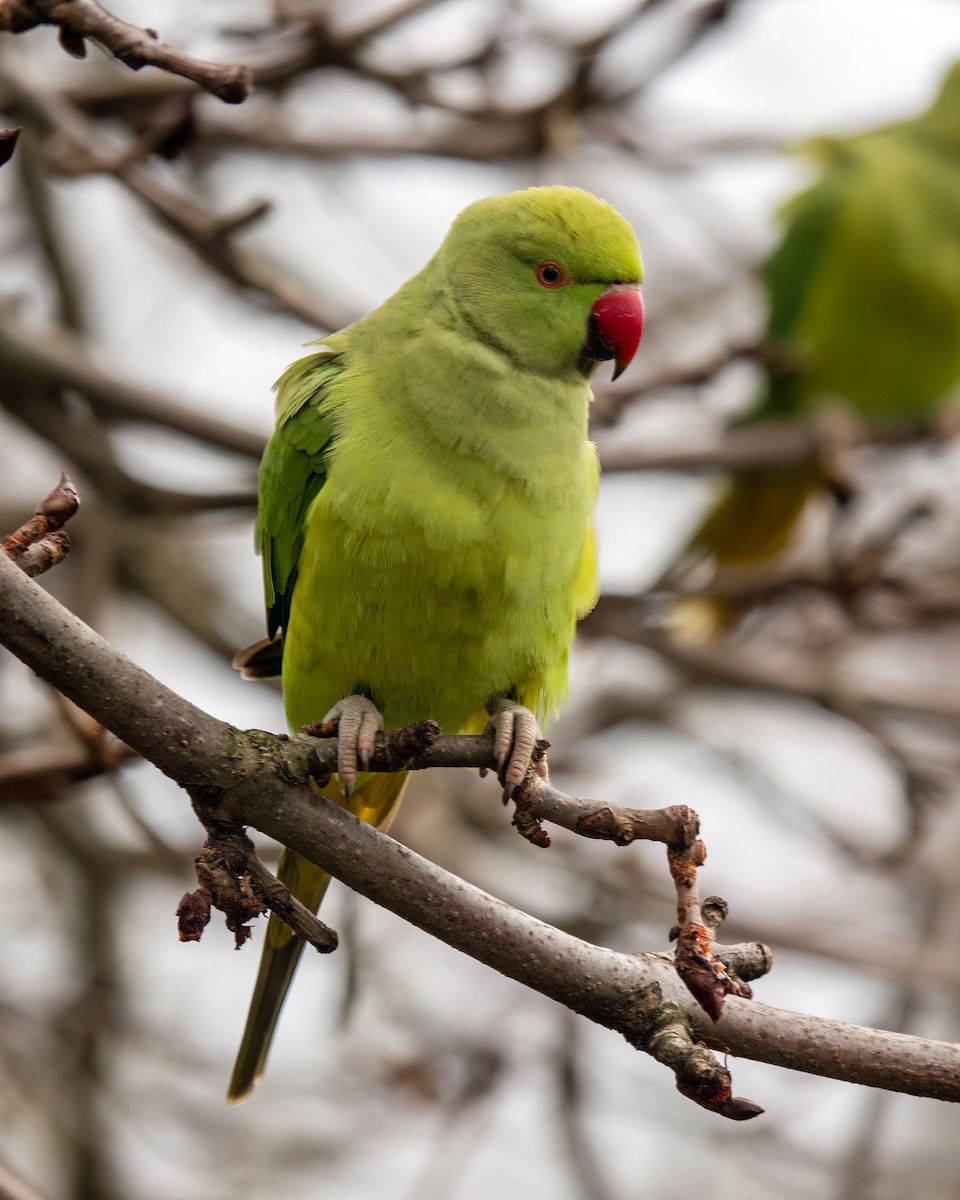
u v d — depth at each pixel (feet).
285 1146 41.29
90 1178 37.14
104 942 38.99
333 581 22.24
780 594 39.60
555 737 44.09
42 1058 38.01
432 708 23.47
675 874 16.81
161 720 16.93
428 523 21.66
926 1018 41.93
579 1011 18.01
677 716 46.93
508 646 22.52
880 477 50.16
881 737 38.52
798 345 48.73
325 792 24.44
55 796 23.22
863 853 38.99
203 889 16.81
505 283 23.16
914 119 50.31
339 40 34.88
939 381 48.78
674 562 45.60
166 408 34.42
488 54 36.01
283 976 23.00
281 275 44.88
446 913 17.87
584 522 23.07
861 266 48.21
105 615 34.50
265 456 24.50
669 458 38.55
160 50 16.88
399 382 22.45
